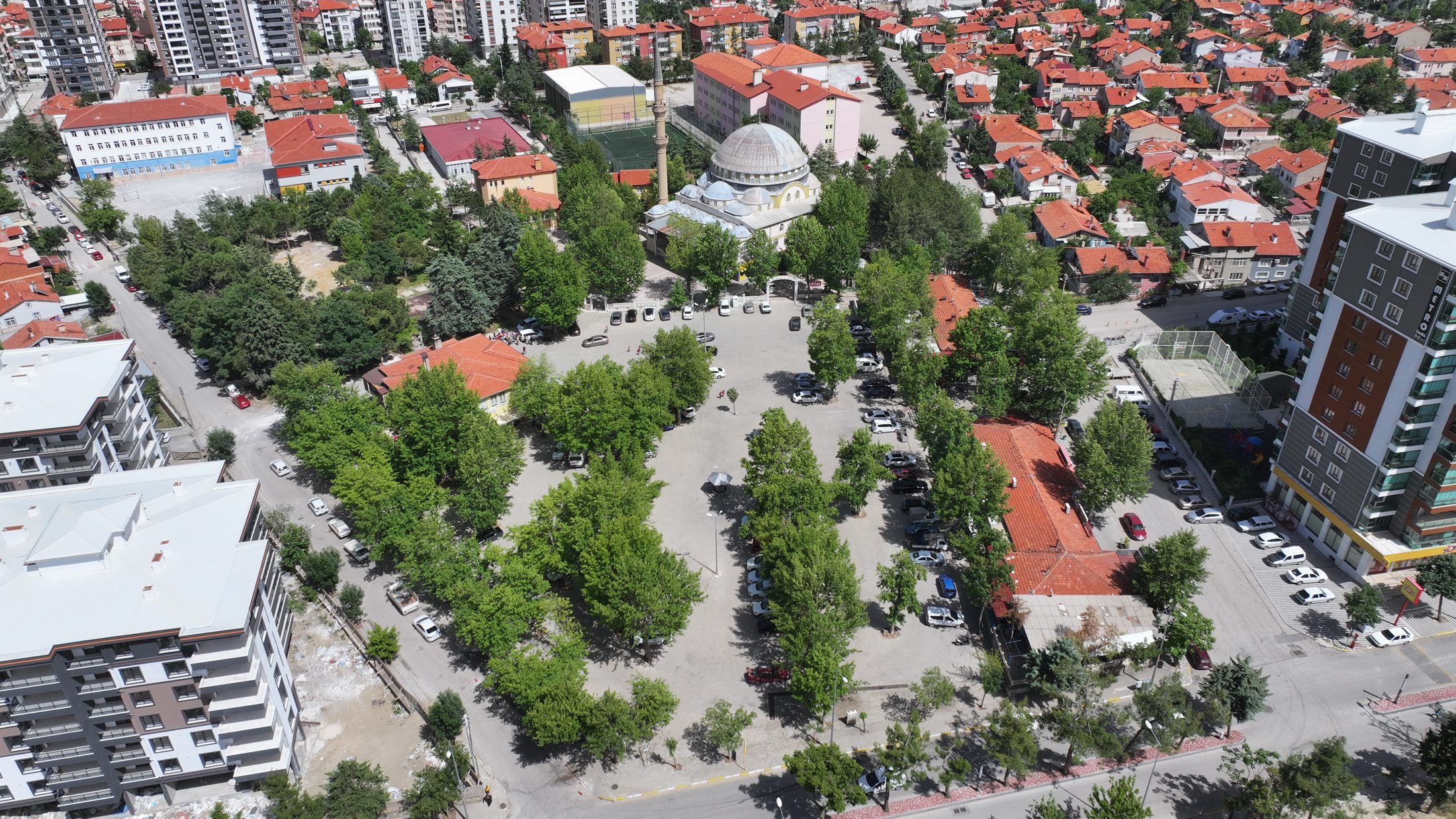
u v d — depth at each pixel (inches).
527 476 5836.6
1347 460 4810.5
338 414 5620.1
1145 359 6835.6
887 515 5452.8
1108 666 4345.5
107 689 3535.9
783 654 4500.5
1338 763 3545.8
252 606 3629.4
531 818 3789.4
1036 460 5472.4
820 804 3818.9
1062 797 3833.7
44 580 3636.8
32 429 4717.0
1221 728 4114.2
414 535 4761.3
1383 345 4493.1
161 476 4372.5
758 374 6919.3
